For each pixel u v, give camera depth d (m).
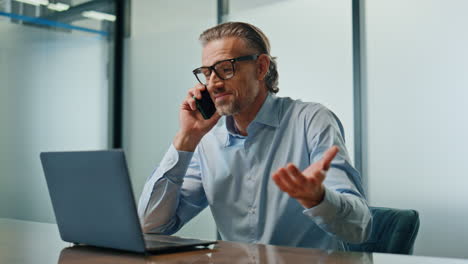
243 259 0.96
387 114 3.07
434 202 2.88
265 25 3.58
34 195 4.09
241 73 1.61
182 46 4.14
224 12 3.83
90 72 4.45
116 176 1.00
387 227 1.62
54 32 4.25
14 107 3.99
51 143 4.20
